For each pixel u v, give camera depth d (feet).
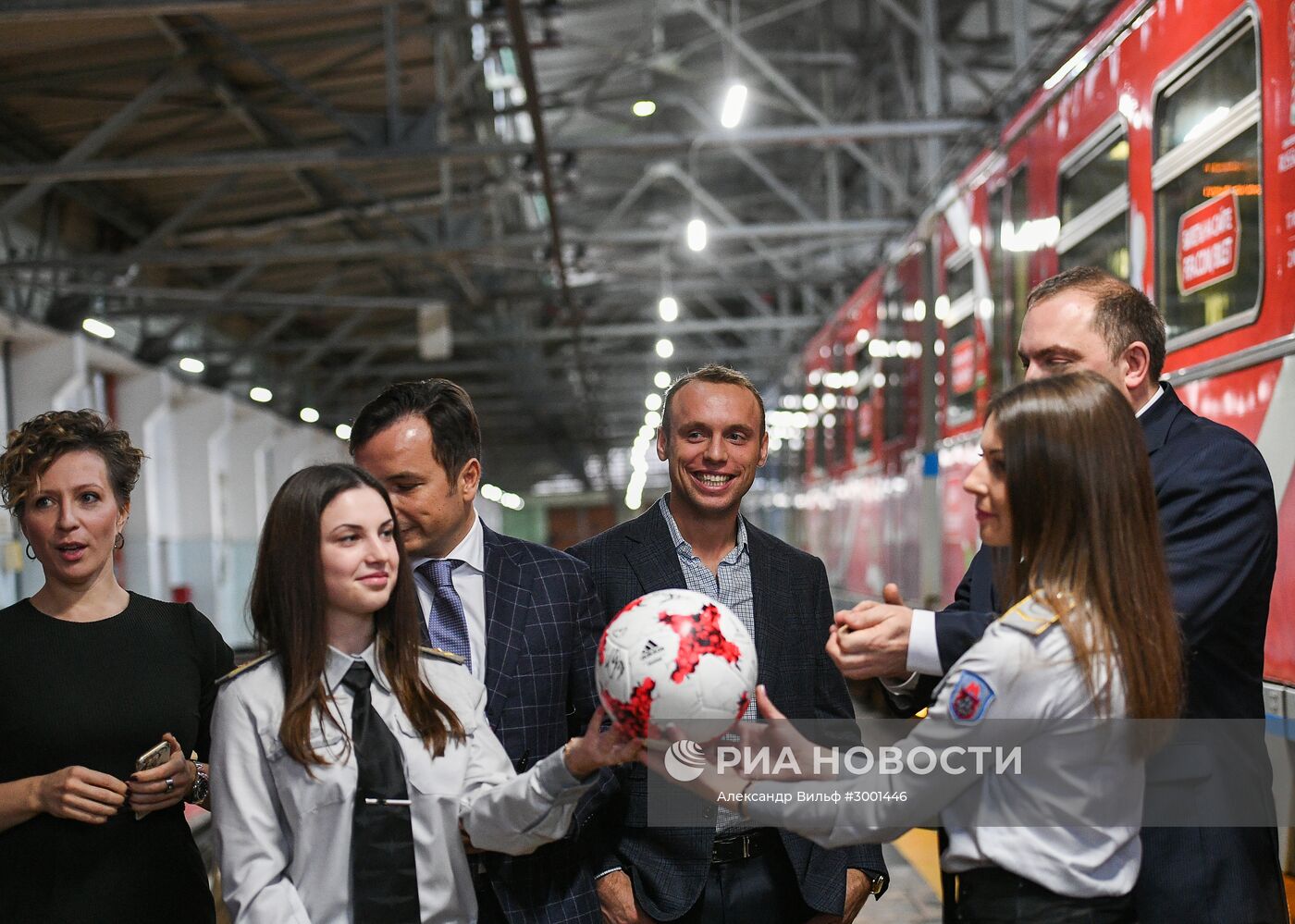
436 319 41.63
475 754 6.39
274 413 59.57
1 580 22.31
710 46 46.01
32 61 26.30
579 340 59.21
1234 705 6.38
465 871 6.18
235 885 5.88
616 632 5.85
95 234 42.37
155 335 46.44
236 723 6.05
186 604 7.59
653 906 7.34
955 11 42.34
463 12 31.55
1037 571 5.53
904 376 24.91
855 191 57.36
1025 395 5.62
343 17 26.55
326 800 5.93
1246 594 6.23
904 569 24.63
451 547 7.39
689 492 7.95
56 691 6.82
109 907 6.62
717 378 8.02
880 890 8.24
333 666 6.17
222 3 18.80
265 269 47.88
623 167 55.83
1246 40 9.48
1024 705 5.31
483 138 37.65
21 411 35.12
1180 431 6.69
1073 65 14.34
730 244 62.44
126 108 26.53
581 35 41.06
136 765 6.69
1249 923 6.04
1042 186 15.61
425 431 7.09
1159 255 11.36
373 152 25.88
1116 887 5.35
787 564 8.34
